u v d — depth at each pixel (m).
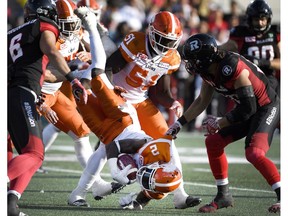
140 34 17.55
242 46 21.12
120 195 19.00
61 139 36.12
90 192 19.41
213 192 19.86
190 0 46.53
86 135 19.09
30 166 14.44
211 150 16.77
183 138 37.50
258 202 18.19
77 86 14.83
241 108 15.78
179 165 16.61
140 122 17.94
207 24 43.19
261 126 16.36
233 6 44.72
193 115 16.77
